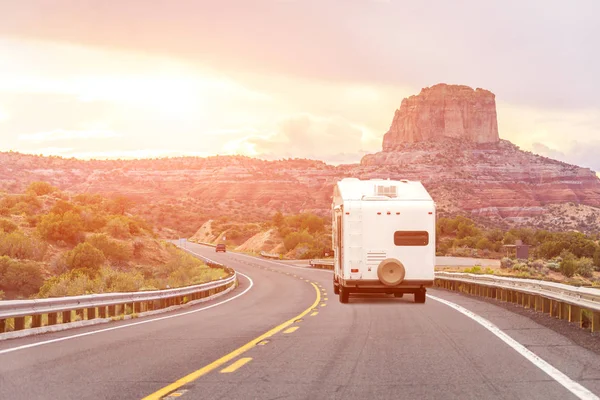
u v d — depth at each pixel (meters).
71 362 9.58
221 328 14.85
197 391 7.25
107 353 10.55
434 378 8.02
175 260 81.19
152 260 89.75
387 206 21.88
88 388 7.50
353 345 11.24
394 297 26.42
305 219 165.38
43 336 13.82
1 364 9.48
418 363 9.20
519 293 22.17
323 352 10.38
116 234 91.06
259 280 53.31
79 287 50.19
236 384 7.65
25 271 61.69
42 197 120.12
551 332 13.02
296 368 8.80
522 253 97.00
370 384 7.63
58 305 15.72
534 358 9.61
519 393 7.11
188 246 169.50
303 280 52.22
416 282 21.81
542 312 18.67
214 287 32.53
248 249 150.00
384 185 22.39
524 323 14.95
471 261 85.50
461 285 31.56
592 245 109.56
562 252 110.44
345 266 21.88
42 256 73.75
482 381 7.82
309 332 13.49
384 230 21.84
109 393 7.20
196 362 9.45
